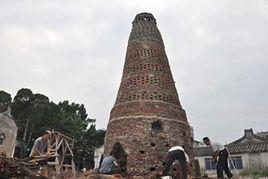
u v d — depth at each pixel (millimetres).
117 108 22844
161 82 23484
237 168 41562
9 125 36156
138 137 20656
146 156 20062
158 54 25000
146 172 19516
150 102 22078
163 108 22062
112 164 10836
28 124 48438
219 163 14875
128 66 24703
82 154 56281
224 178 14484
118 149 12461
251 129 49562
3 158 8516
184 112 23672
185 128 22625
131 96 22641
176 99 23625
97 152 49594
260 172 36125
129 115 21672
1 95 51594
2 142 34656
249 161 41312
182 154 12469
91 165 56188
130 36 26438
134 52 24984
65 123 52312
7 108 40438
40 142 13352
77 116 61438
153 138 20734
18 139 44625
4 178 8352
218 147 15047
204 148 45344
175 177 14227
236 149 42781
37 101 51500
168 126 21391
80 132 56219
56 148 21516
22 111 50375
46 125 49656
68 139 24328
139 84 23062
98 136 61031
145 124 21078
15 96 51281
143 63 24109
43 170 11336
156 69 24031
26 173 8648
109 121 23219
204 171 40969
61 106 61375
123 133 21203
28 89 51781
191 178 12812
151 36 25641
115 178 9820
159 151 20312
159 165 19875
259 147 42156
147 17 26719
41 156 12164
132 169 19609
